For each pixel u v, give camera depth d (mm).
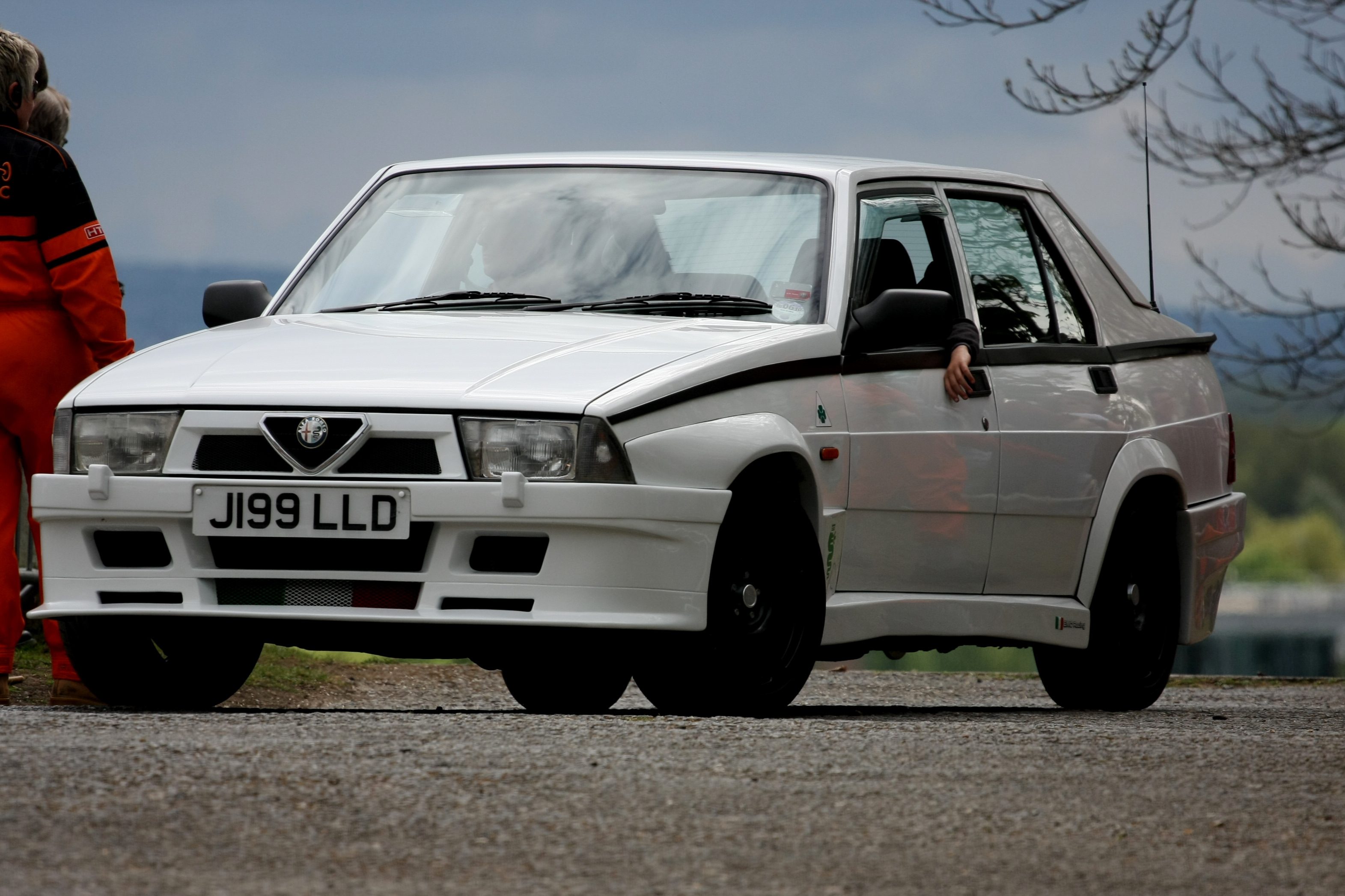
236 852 10656
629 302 19828
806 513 18891
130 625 18000
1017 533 21641
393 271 21422
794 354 18781
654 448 17156
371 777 12648
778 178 20828
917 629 20344
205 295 21688
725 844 11141
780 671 18484
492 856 10711
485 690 30938
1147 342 24375
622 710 19594
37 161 21047
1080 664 23406
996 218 22938
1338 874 10742
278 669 30125
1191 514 24406
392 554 17172
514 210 21406
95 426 18000
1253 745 15922
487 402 17031
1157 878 10578
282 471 17297
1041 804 12547
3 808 11461
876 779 13266
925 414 20391
